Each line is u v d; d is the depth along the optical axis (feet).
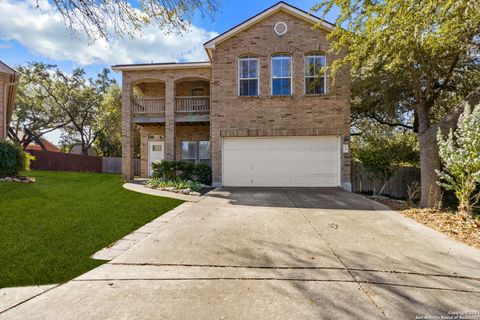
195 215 19.33
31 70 74.18
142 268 10.56
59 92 79.51
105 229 15.46
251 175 35.04
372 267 10.85
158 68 39.63
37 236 13.85
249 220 18.08
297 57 34.55
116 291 8.76
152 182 33.06
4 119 38.65
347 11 22.24
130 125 40.37
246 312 7.68
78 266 10.61
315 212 20.57
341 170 33.63
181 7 14.82
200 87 46.09
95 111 84.94
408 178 35.58
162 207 21.39
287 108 34.47
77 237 13.98
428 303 8.28
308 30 34.53
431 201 22.07
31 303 7.98
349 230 16.01
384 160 29.25
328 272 10.35
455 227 16.40
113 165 68.85
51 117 81.05
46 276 9.70
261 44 34.91
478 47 22.24
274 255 12.01
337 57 33.99
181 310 7.73
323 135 34.09
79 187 30.37
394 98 35.73
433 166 22.27
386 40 21.38
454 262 11.42
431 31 20.54
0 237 13.52
